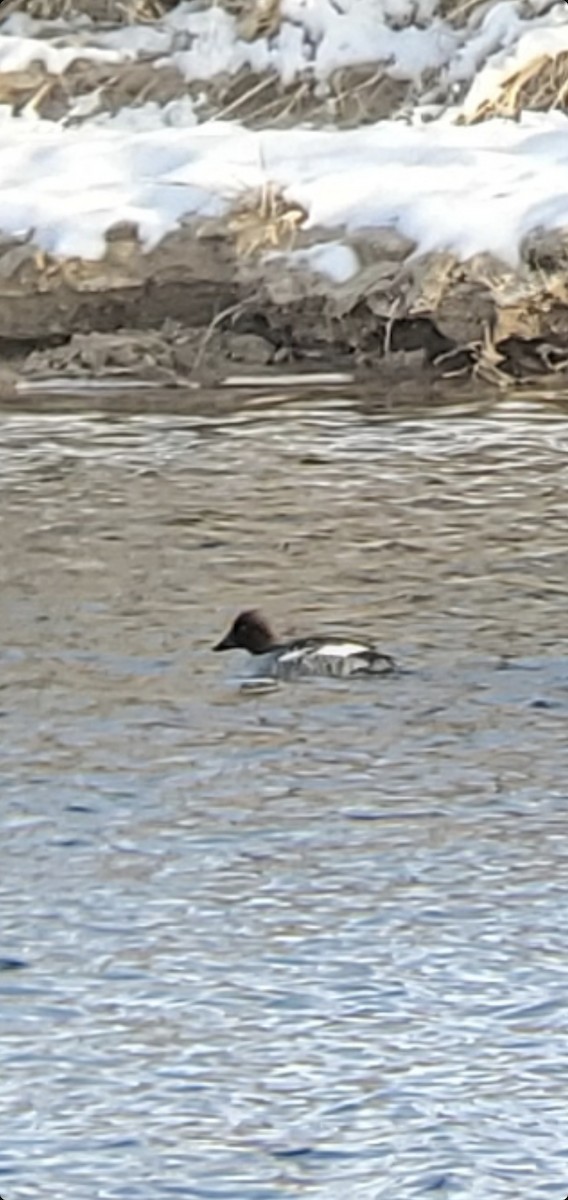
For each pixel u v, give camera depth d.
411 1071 14.40
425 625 20.72
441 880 16.52
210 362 28.97
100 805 17.62
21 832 17.25
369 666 19.59
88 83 33.00
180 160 30.78
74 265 29.36
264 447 25.62
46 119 32.56
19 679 19.73
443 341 28.88
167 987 15.27
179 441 25.88
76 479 24.66
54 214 29.77
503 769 18.06
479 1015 14.91
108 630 20.69
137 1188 13.52
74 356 28.92
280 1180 13.55
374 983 15.27
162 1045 14.69
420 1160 13.69
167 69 33.09
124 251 29.42
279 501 23.88
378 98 32.56
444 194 29.70
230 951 15.66
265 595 21.47
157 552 22.56
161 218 29.66
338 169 30.30
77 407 27.47
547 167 30.19
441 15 33.22
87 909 16.20
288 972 15.40
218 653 20.08
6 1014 15.02
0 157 31.03
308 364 29.12
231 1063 14.49
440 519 23.34
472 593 21.42
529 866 16.69
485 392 27.95
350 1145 13.83
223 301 29.41
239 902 16.28
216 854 16.91
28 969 15.49
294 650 19.66
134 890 16.45
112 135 31.72
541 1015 14.90
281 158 30.62
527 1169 13.61
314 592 21.52
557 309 28.69
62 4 34.38
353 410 27.05
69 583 21.78
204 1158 13.73
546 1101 14.12
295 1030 14.80
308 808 17.53
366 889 16.41
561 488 24.12
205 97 32.81
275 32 33.06
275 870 16.67
